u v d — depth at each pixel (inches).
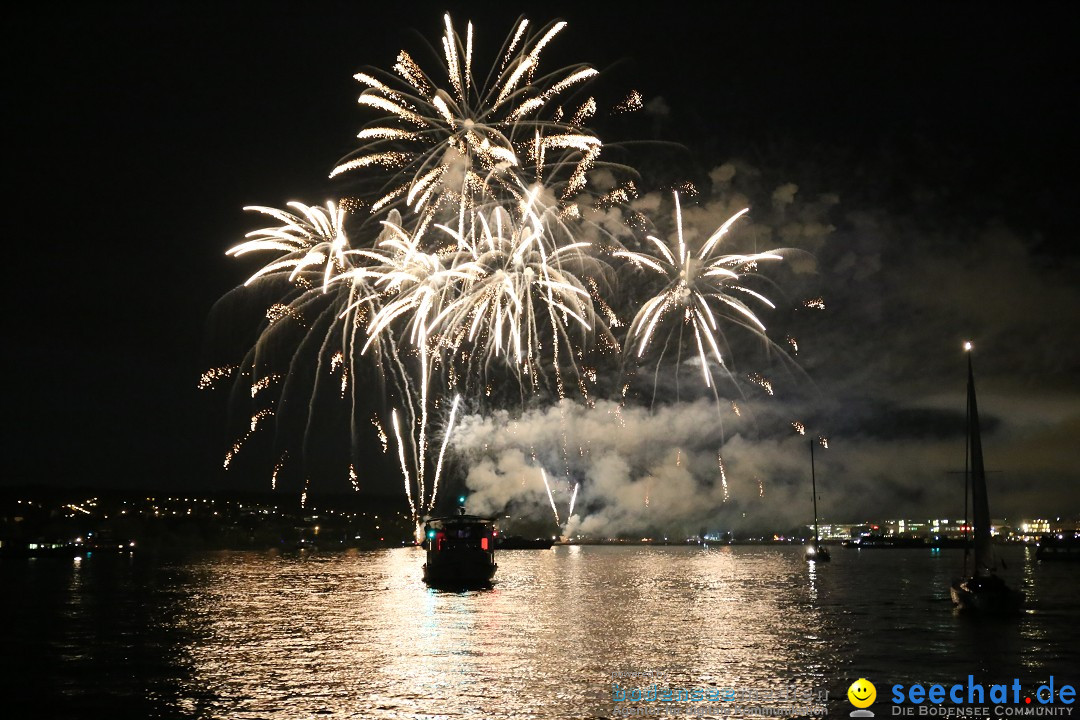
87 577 4370.1
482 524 3467.0
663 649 1818.4
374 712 1286.9
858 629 2146.9
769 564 5831.7
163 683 1488.7
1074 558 6761.8
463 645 1873.8
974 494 2549.2
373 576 4247.0
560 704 1336.1
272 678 1523.1
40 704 1352.1
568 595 3105.3
